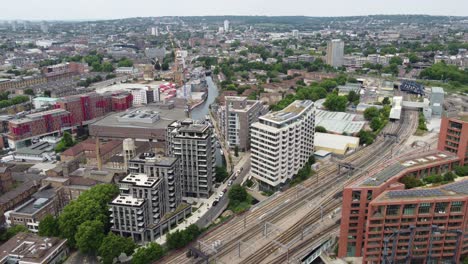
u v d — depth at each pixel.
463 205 199.12
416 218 199.75
